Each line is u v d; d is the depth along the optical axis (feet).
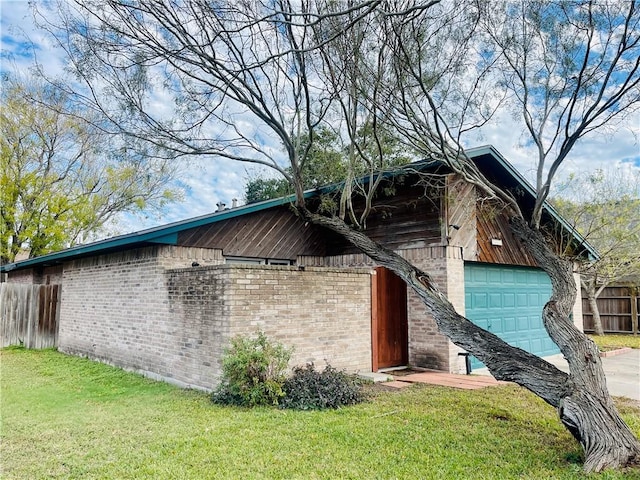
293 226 35.86
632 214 46.98
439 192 30.25
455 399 22.07
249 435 16.67
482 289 33.63
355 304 29.07
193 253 29.99
